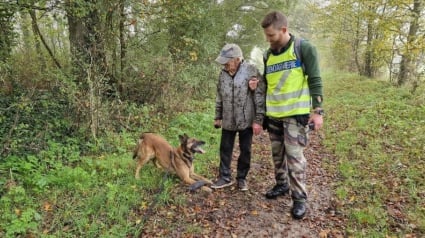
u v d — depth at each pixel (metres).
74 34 7.19
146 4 7.73
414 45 10.60
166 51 9.45
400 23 11.57
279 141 4.00
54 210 3.87
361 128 7.44
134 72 7.96
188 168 4.61
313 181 4.92
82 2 6.39
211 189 4.49
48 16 7.69
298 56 3.50
